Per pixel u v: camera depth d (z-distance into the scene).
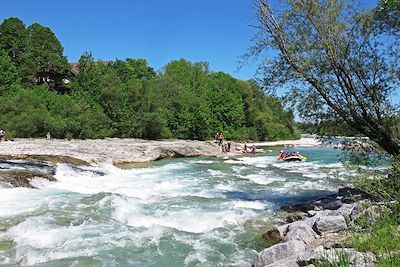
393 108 12.99
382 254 6.34
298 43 14.12
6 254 9.54
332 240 8.49
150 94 61.78
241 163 35.66
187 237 11.27
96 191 18.55
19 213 13.27
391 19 13.23
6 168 20.66
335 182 22.91
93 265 8.98
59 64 71.81
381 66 13.48
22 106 47.66
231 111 76.31
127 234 11.30
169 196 17.64
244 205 15.80
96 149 34.84
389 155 11.25
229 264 9.29
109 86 59.59
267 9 14.52
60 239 10.68
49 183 19.84
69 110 51.75
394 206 8.71
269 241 10.98
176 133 63.75
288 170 29.67
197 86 86.75
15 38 71.00
